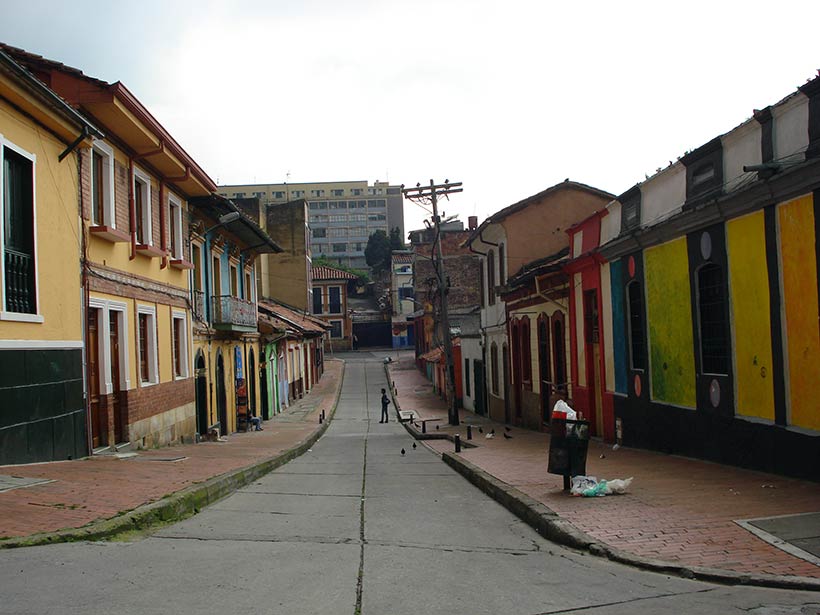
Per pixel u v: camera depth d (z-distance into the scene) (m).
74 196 12.38
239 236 26.56
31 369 10.80
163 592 5.12
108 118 13.58
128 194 15.16
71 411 12.03
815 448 8.80
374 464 15.70
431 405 40.84
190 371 19.50
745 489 8.91
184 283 19.30
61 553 6.02
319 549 6.78
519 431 23.25
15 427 10.32
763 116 9.63
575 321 18.61
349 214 126.88
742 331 10.50
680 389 12.69
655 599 5.16
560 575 5.91
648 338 14.03
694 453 12.18
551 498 9.11
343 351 79.44
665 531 7.08
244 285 28.88
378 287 89.19
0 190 10.00
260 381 31.91
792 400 9.33
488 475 11.86
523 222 25.25
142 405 15.53
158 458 13.27
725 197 10.39
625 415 15.35
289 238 56.81
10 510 7.25
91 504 7.77
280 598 5.09
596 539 6.91
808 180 8.64
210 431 20.91
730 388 10.91
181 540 6.99
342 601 5.07
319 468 14.70
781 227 9.41
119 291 14.44
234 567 5.92
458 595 5.29
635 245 14.20
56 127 11.51
